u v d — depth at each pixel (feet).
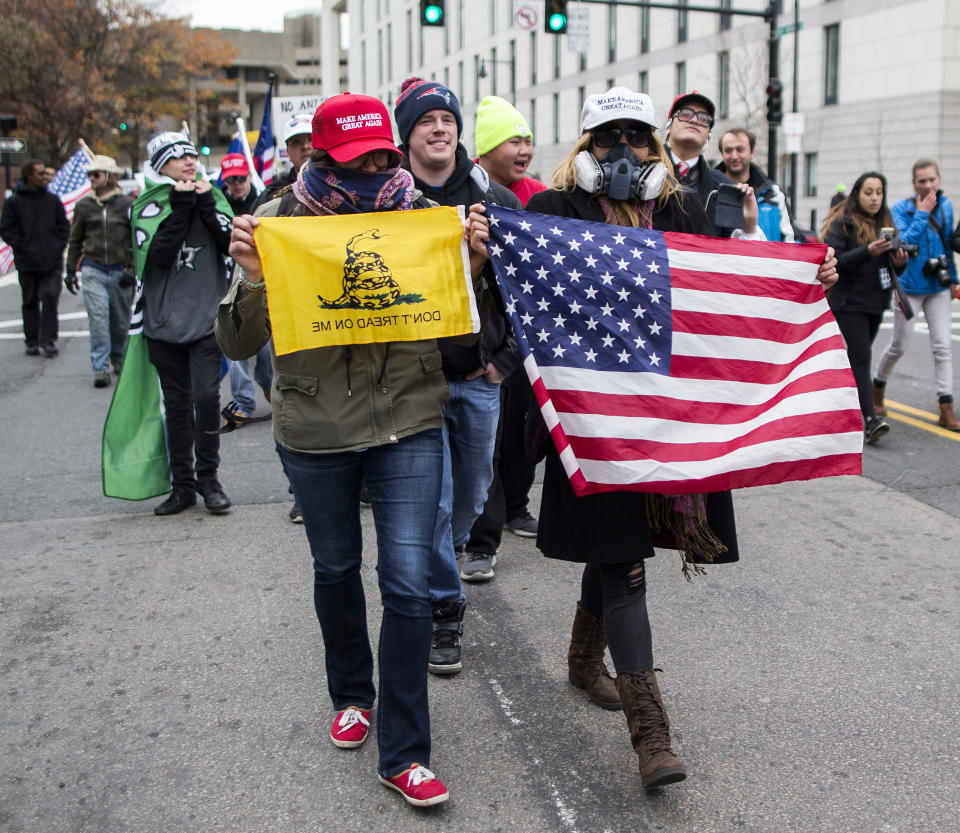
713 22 110.83
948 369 23.13
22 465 20.72
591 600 10.64
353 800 9.22
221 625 12.92
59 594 13.94
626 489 9.13
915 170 22.82
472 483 12.39
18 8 119.14
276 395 9.34
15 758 9.92
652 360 9.50
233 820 8.94
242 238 8.84
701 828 8.77
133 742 10.21
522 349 9.21
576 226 9.61
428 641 9.22
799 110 99.30
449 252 9.24
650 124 9.91
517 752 10.00
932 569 14.85
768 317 9.82
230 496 18.60
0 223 33.01
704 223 10.64
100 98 120.98
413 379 9.21
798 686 11.32
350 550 9.67
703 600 13.73
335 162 9.16
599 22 133.28
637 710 9.11
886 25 88.69
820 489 18.84
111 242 28.40
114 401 16.81
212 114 242.78
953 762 9.78
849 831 8.72
